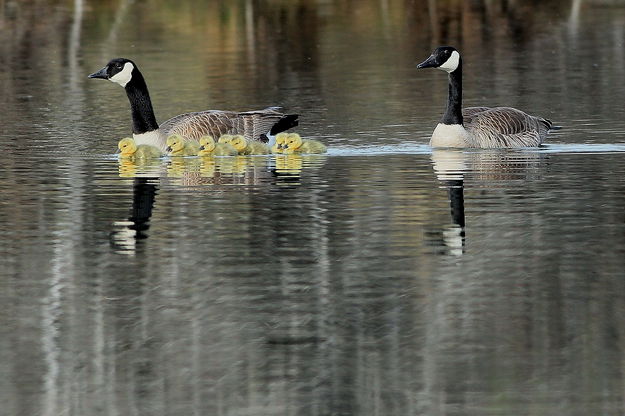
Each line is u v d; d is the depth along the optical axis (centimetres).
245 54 3803
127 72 2320
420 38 4106
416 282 1431
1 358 1216
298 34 4203
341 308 1346
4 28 4300
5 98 3056
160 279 1453
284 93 3122
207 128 2362
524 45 3934
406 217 1744
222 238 1631
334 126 2633
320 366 1187
